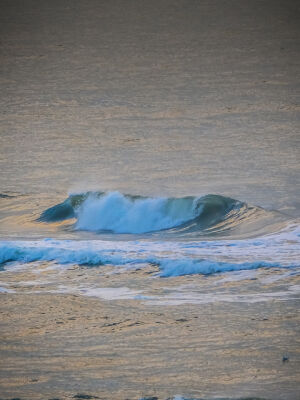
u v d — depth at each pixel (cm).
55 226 8656
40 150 12888
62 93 19438
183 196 9369
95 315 5144
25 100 18538
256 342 4550
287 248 6906
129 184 10294
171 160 11769
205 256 6625
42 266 6475
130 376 4097
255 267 6197
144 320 5003
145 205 8725
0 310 5316
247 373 4103
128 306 5331
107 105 17488
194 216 8544
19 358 4366
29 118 16162
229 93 18600
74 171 11256
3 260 6631
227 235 7875
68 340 4653
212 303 5353
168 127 14612
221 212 8644
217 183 10219
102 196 8919
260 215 8494
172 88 19725
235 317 5025
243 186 10012
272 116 15438
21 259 6631
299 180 10275
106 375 4109
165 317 5059
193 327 4844
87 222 8625
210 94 18550
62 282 6028
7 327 4931
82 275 6206
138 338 4662
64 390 3931
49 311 5262
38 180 10775
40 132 14550
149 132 14188
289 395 3838
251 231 7969
